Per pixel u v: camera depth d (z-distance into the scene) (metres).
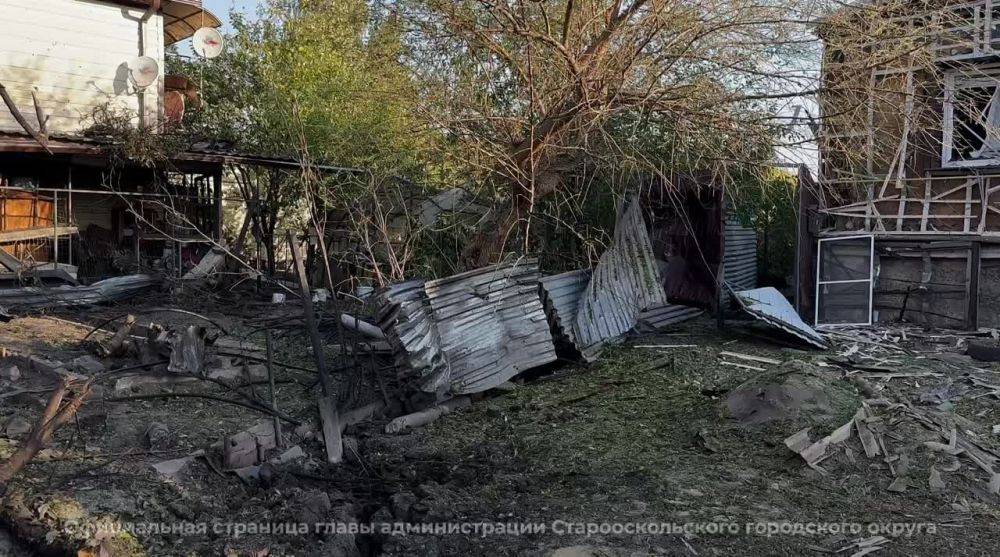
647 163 8.60
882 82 8.48
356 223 9.06
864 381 7.11
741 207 12.18
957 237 10.55
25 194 12.59
